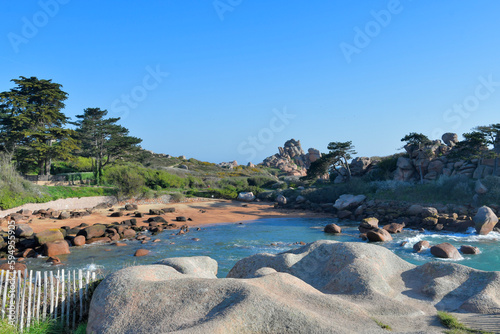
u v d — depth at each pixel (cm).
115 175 5072
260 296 734
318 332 654
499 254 2164
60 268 1877
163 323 675
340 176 6525
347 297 883
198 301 745
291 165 13062
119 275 852
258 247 2508
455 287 928
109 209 4350
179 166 10081
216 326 634
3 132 5184
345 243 1164
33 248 2345
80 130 6266
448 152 5047
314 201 5291
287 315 690
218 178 8212
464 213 3369
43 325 837
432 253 2147
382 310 799
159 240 2720
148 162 8500
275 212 4831
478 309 799
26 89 5509
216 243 2672
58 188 4466
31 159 5038
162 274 902
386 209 3934
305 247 1230
